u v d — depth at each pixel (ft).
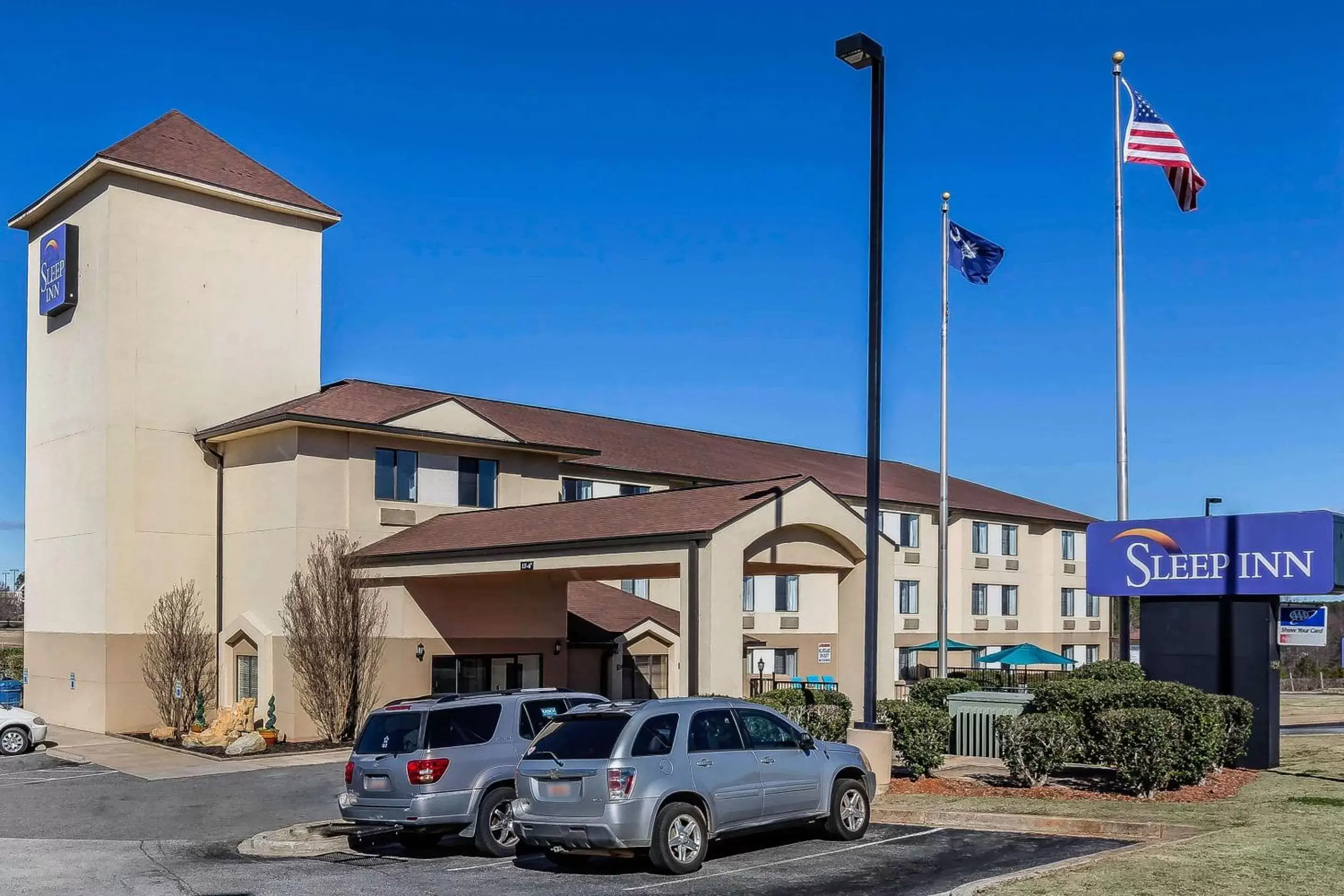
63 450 112.47
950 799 54.80
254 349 115.55
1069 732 56.95
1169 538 69.15
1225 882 35.58
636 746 42.29
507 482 112.78
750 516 74.18
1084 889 35.09
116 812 64.64
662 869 42.32
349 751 90.27
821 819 47.44
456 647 100.07
